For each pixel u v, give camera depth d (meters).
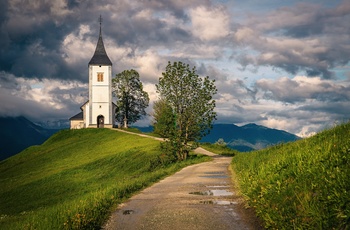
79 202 14.91
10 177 70.56
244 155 31.22
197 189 18.73
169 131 50.50
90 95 104.50
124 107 112.75
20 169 75.94
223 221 11.45
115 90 113.12
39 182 54.56
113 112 107.62
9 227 12.75
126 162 57.97
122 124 113.00
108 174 54.34
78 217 11.36
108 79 105.25
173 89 51.00
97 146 83.19
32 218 13.16
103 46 108.12
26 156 87.00
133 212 13.60
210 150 65.75
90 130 99.69
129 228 11.41
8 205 46.06
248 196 13.54
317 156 11.83
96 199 14.98
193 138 51.47
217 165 36.66
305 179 10.95
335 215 8.57
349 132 13.70
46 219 11.77
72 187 50.22
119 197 16.94
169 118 51.00
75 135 97.12
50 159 79.56
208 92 51.16
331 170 10.31
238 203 14.12
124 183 21.50
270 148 25.22
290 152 16.27
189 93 50.91
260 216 11.20
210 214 12.36
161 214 12.77
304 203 9.54
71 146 86.69
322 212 8.82
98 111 104.56
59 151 84.06
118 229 11.40
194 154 55.66
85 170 58.31
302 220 9.09
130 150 64.56
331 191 9.16
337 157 10.86
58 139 96.75
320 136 15.84
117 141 84.00
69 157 77.81
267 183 12.80
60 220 11.33
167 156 50.12
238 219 11.62
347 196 8.61
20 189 52.56
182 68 51.06
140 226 11.50
